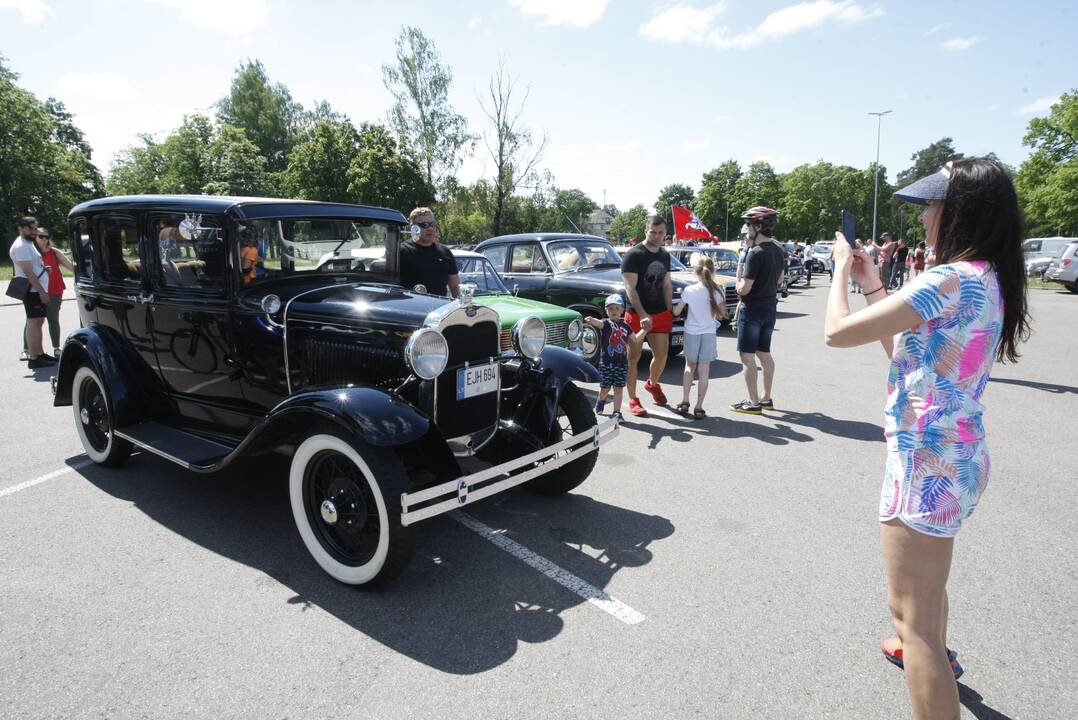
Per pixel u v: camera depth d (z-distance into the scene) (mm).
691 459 4910
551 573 3258
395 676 2471
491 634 2744
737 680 2438
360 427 2832
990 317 1761
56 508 4004
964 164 1837
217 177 48406
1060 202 31281
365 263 4688
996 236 1772
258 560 3385
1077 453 5070
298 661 2559
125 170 63062
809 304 16797
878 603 2963
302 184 36906
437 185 37188
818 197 69188
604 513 3963
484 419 3703
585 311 7926
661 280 5977
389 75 35812
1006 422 5930
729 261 14555
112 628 2770
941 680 1803
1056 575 3229
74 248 4828
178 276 4090
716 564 3330
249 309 3818
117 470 4672
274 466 4789
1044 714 2291
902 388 1851
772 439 5387
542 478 4125
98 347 4367
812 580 3166
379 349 3463
